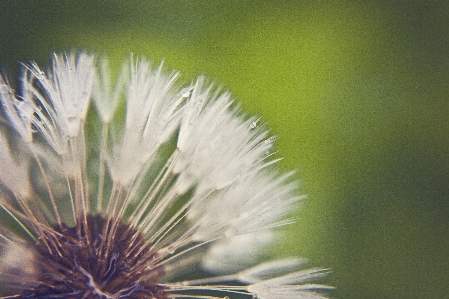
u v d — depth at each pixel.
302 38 0.14
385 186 0.14
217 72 0.14
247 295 0.13
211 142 0.13
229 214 0.13
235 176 0.13
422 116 0.14
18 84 0.14
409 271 0.14
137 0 0.14
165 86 0.13
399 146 0.14
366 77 0.14
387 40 0.14
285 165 0.14
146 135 0.13
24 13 0.14
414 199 0.14
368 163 0.14
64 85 0.13
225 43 0.14
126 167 0.13
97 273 0.13
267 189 0.13
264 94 0.14
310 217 0.14
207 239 0.13
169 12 0.14
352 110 0.14
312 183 0.14
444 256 0.14
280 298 0.13
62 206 0.13
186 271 0.13
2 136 0.13
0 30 0.14
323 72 0.14
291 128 0.14
